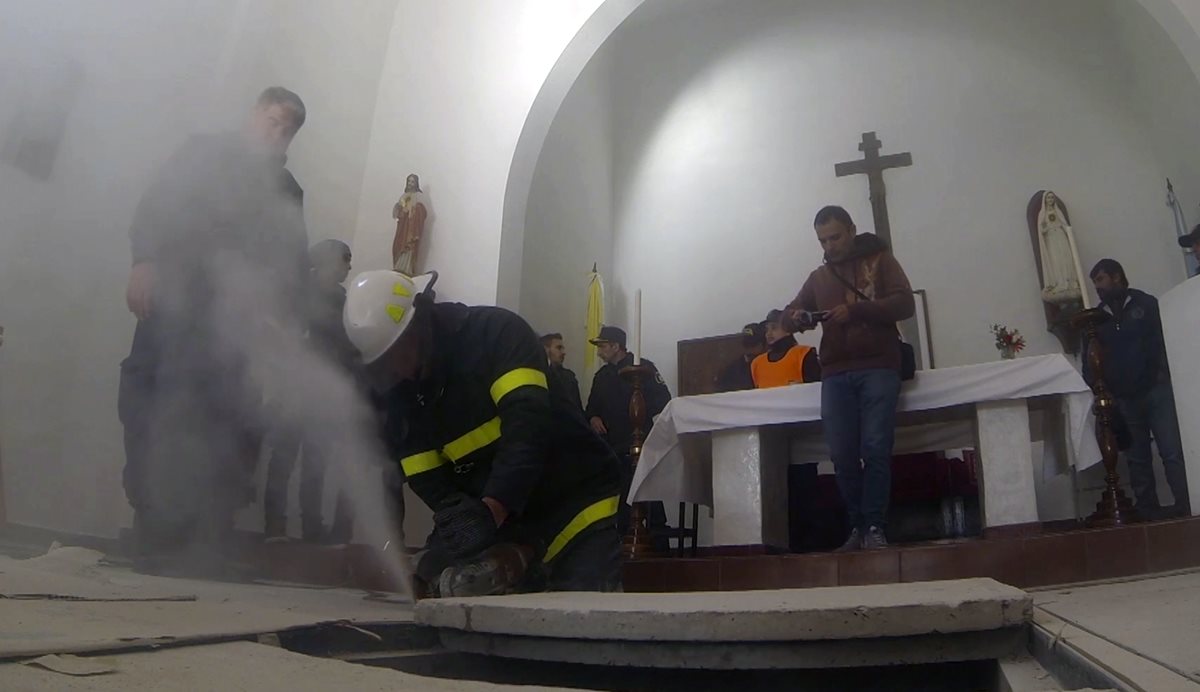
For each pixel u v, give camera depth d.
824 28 8.85
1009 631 1.71
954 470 6.30
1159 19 5.56
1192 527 3.67
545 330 7.28
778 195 8.52
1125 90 7.74
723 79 9.03
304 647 1.82
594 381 6.38
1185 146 7.00
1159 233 7.32
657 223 8.84
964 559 3.89
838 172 8.32
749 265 8.41
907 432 5.10
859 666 1.71
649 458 4.98
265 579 3.63
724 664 1.73
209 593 2.60
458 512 2.41
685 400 4.97
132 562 3.40
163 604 2.05
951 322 7.68
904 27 8.62
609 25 6.41
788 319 4.67
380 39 6.79
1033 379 4.29
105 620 1.65
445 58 6.64
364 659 1.89
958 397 4.41
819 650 1.70
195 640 1.50
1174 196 7.23
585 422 2.84
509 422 2.51
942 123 8.21
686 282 8.58
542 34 6.44
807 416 4.67
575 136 8.14
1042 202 7.57
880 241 4.57
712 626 1.70
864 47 8.69
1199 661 1.30
